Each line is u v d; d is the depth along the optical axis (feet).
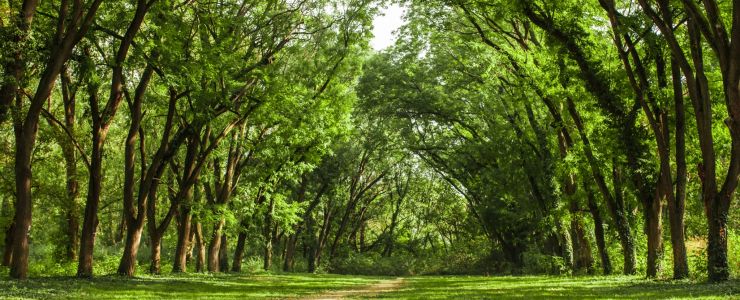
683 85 86.58
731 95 54.85
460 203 242.37
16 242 66.28
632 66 82.02
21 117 72.95
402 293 67.56
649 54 77.61
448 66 137.69
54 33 70.13
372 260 226.38
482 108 150.30
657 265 78.13
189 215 111.55
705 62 79.61
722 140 79.20
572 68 83.87
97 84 76.38
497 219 168.96
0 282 58.44
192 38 86.12
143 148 96.32
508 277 115.85
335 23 108.99
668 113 75.51
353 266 218.79
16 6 71.00
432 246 272.31
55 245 114.62
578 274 109.19
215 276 106.83
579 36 79.71
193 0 87.71
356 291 76.74
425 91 161.07
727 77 55.16
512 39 109.40
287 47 108.37
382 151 197.98
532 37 101.71
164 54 75.87
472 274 195.31
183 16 87.35
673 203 71.00
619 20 68.64
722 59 55.83
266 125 122.11
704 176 63.26
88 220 79.87
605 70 79.92
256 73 99.25
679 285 59.41
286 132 112.98
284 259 202.80
